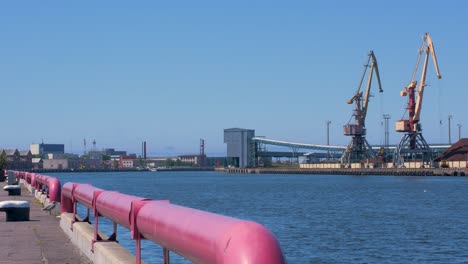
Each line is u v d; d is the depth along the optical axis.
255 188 119.19
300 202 71.31
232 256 3.80
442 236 35.16
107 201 8.77
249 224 3.95
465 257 27.25
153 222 5.98
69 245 12.91
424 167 190.88
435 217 49.03
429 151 190.38
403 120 188.12
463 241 32.81
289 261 25.72
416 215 51.28
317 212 54.66
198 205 66.62
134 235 6.95
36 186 33.69
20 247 12.63
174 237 5.17
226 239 3.97
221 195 90.69
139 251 7.07
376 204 67.38
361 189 110.44
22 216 18.25
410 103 185.88
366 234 35.91
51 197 20.31
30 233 15.12
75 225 12.98
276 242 3.82
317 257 26.89
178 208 5.54
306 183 150.75
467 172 177.38
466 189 106.38
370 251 28.81
